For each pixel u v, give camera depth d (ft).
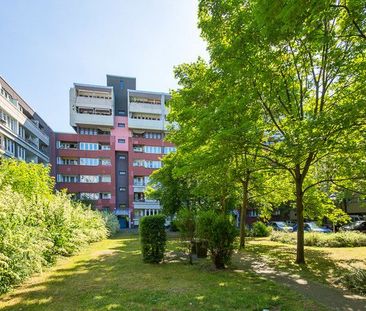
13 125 104.58
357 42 27.37
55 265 35.09
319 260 36.86
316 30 22.00
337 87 33.65
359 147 27.89
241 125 29.45
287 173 45.19
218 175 43.04
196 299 20.54
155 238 35.94
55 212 39.47
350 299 20.71
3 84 101.91
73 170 158.10
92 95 173.88
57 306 19.75
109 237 85.61
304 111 37.60
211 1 36.50
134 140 168.45
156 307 19.03
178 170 41.11
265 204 65.92
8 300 21.40
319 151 29.71
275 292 22.21
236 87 32.55
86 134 165.37
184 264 34.53
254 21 26.73
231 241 32.40
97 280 27.04
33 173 53.21
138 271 30.66
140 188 165.17
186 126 43.01
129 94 175.22
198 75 49.19
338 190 46.98
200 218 33.35
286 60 32.50
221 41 35.65
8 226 25.17
